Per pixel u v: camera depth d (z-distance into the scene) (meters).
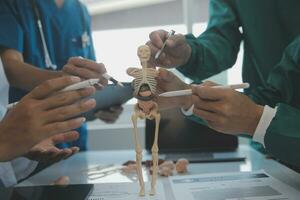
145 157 1.05
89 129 1.84
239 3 1.00
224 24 1.04
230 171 0.81
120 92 1.01
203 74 0.98
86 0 1.99
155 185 0.65
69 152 0.74
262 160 0.95
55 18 1.36
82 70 0.69
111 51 1.95
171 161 0.89
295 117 0.61
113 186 0.68
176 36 0.82
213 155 1.07
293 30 0.92
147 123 1.21
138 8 1.97
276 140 0.61
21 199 0.59
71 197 0.59
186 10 1.79
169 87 0.66
